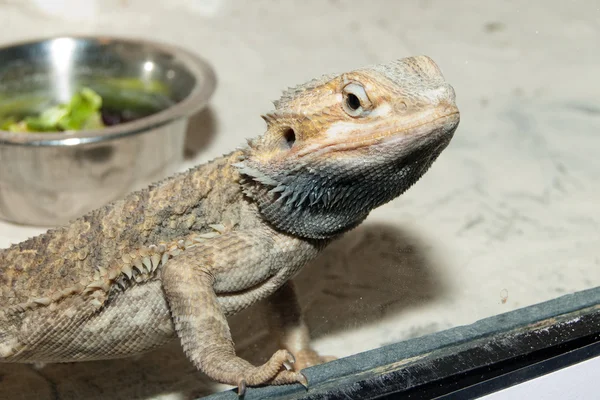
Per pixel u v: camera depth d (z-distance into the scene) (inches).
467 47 24.8
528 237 15.0
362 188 10.7
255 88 21.7
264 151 10.8
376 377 10.8
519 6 28.1
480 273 13.5
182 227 11.4
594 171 17.6
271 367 9.6
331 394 10.5
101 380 12.1
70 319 11.2
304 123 10.4
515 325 11.5
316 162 10.4
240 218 11.4
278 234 11.3
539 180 17.3
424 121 10.0
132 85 18.8
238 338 12.1
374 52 24.6
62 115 17.2
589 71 22.9
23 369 12.4
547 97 21.4
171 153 16.5
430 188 16.9
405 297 12.5
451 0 29.0
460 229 15.2
